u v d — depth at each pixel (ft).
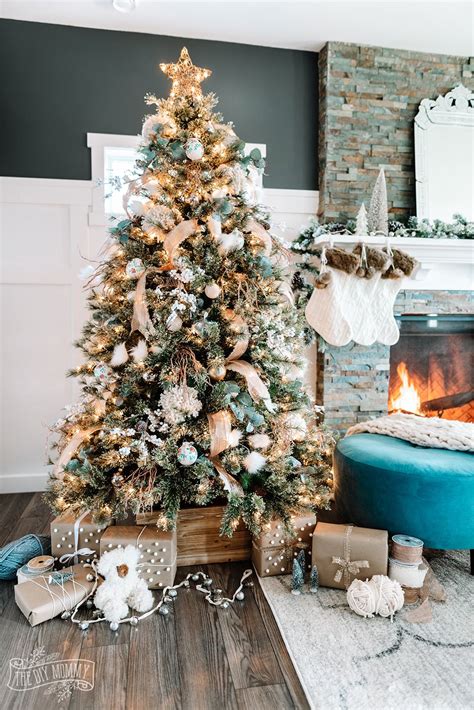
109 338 6.23
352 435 7.36
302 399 6.80
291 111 9.75
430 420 7.32
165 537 5.72
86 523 5.99
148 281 6.26
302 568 5.73
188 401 5.56
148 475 5.94
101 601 5.08
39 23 8.78
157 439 5.62
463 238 9.49
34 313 9.07
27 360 9.11
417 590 5.44
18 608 5.27
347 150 9.61
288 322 7.04
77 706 3.98
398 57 9.70
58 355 9.18
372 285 8.91
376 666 4.41
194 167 6.15
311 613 5.22
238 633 4.92
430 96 9.91
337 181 9.58
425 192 9.77
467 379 10.71
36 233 8.95
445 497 5.60
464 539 5.69
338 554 5.59
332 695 4.06
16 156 8.80
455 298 10.07
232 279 6.27
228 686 4.21
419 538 5.77
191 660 4.52
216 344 6.06
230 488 5.58
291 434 6.35
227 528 5.55
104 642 4.76
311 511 6.25
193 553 6.32
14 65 8.73
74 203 8.99
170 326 5.74
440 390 10.63
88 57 8.95
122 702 4.03
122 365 6.25
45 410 9.21
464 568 6.27
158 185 6.15
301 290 9.45
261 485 6.39
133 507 5.93
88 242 9.11
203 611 5.30
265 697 4.09
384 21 8.77
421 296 9.91
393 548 5.57
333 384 9.65
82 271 6.37
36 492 9.12
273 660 4.54
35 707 3.98
